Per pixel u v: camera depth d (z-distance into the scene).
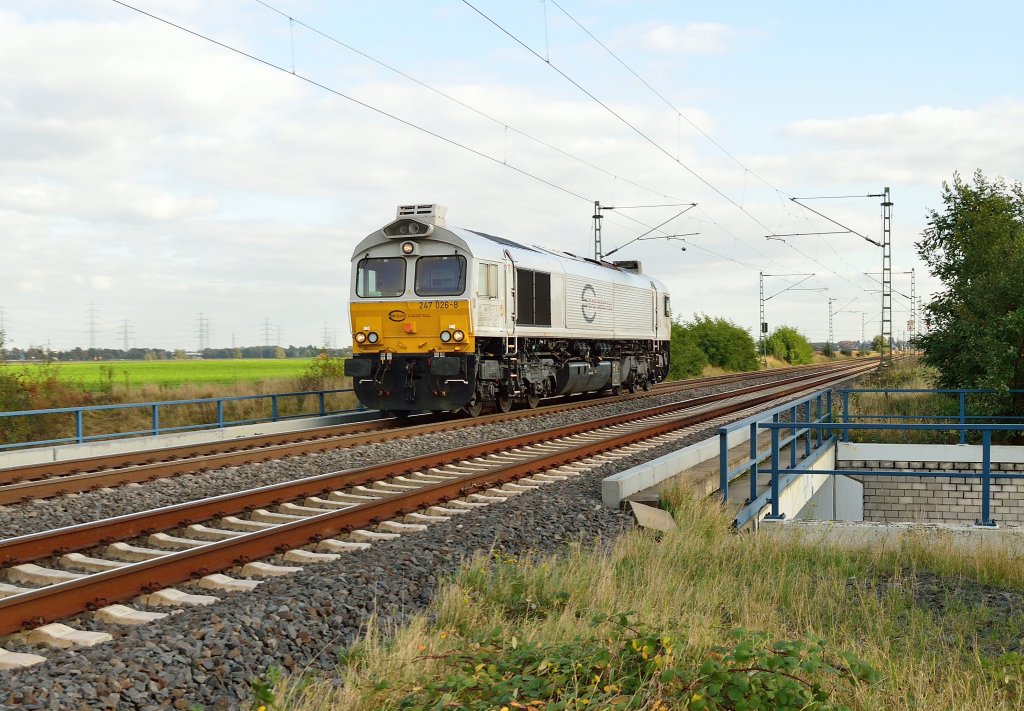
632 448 17.39
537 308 24.45
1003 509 18.50
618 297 30.78
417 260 21.56
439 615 7.08
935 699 5.71
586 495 12.41
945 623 7.52
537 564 8.73
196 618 6.70
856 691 5.67
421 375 21.59
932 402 23.91
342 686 5.80
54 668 5.74
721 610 7.46
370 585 7.69
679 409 27.23
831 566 9.03
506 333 22.66
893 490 19.02
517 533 10.01
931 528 10.62
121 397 24.67
